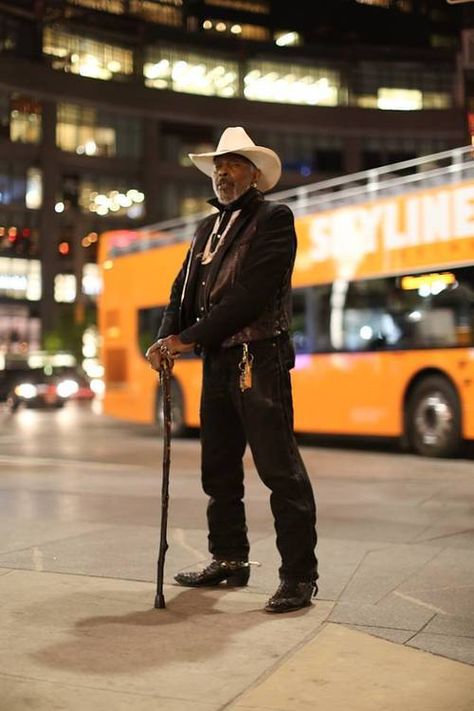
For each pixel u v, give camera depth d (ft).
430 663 11.53
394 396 42.19
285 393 14.66
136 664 11.44
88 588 15.43
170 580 16.12
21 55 238.48
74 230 234.58
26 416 88.17
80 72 244.83
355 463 38.75
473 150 39.91
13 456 42.14
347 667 11.36
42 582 15.88
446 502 26.78
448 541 20.40
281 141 262.06
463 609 14.28
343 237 45.16
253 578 16.30
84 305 226.99
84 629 12.94
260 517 23.58
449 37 293.02
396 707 10.01
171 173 251.80
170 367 14.38
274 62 265.34
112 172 246.06
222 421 15.42
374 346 43.16
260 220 14.58
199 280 15.24
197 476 33.24
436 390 40.45
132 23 250.98
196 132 255.70
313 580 14.47
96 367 219.41
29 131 236.84
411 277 41.63
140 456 41.75
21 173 236.02
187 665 11.42
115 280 60.59
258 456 14.39
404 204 42.22
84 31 245.04
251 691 10.52
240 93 262.26
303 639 12.57
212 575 15.60
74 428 65.21
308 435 56.65
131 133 249.14
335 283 45.44
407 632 12.94
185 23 268.41
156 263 56.49
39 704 10.07
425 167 53.88
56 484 30.81
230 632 12.87
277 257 14.34
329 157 265.54
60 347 215.51
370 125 263.08
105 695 10.36
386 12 287.28
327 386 45.37
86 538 20.35
